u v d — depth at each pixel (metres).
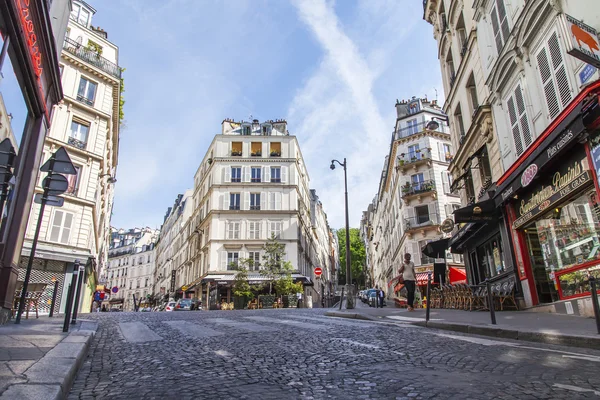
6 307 7.37
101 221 34.97
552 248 10.12
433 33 20.36
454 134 17.73
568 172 9.00
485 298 11.84
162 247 75.94
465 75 15.82
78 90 25.31
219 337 6.57
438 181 34.03
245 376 3.78
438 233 32.62
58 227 22.97
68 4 10.21
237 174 42.50
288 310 16.17
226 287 38.53
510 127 12.07
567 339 5.30
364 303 42.22
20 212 7.84
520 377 3.58
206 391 3.26
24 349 3.94
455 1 16.64
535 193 10.50
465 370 3.93
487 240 14.16
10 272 7.44
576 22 7.34
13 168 7.55
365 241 99.12
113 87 27.48
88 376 3.81
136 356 4.91
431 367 4.10
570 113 8.21
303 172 50.34
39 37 7.84
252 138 44.06
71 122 24.69
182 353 5.09
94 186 25.14
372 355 4.81
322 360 4.53
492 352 4.90
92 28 29.44
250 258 38.81
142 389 3.33
